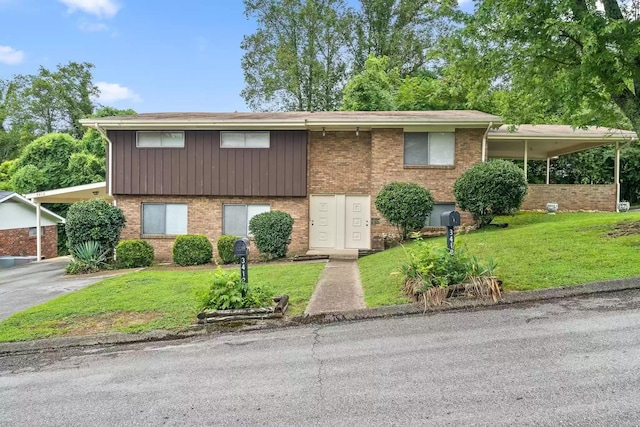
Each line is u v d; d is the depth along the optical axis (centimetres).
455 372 421
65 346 606
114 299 806
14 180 2450
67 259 1939
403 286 719
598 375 391
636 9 827
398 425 333
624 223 982
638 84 859
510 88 1095
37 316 723
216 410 382
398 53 2986
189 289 865
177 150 1455
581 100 923
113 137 1470
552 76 929
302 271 1021
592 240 867
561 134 1553
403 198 1248
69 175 2480
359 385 410
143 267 1307
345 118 1388
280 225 1310
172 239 1462
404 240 1321
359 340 537
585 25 754
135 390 439
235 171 1444
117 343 606
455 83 1410
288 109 3125
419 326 566
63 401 424
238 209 1466
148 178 1463
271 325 623
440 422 332
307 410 369
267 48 3025
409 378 416
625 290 626
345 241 1470
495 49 942
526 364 425
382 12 3064
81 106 3975
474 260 676
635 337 470
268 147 1437
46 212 2145
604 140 1594
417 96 2408
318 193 1475
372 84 2438
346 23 3034
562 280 664
